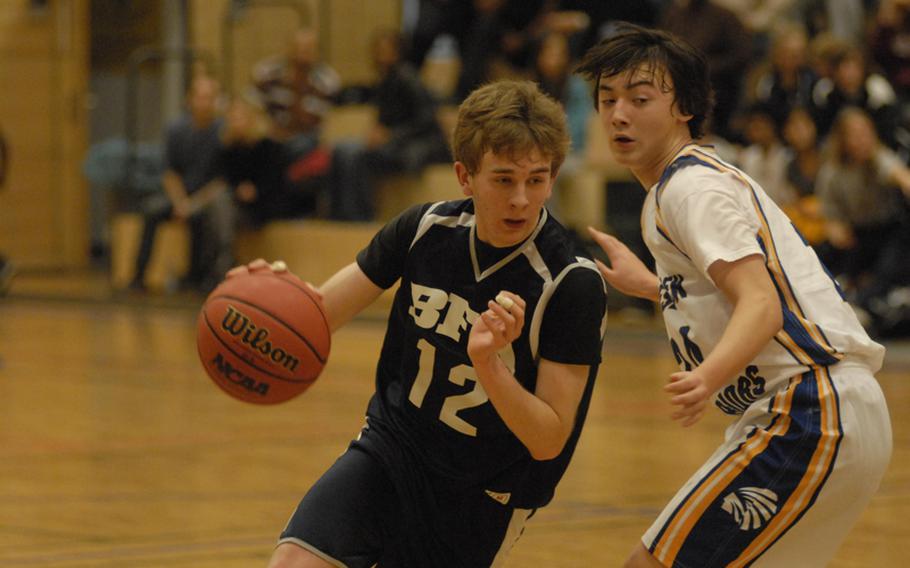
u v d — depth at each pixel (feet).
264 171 69.56
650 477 29.55
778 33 63.72
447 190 64.90
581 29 64.28
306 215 71.26
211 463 30.86
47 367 47.55
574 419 14.88
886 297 52.39
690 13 59.82
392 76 66.08
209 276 70.54
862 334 15.31
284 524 24.91
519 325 13.61
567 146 14.65
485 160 14.34
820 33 66.08
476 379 15.10
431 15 70.23
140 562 22.15
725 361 14.23
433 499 15.42
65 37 91.86
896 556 23.17
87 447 32.86
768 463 14.83
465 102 14.78
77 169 92.68
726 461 15.10
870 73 56.18
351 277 16.12
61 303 71.31
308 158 69.36
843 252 52.90
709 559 14.99
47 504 26.50
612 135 15.97
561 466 15.48
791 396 14.87
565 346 14.87
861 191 52.19
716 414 38.52
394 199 66.85
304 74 71.26
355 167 66.13
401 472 15.29
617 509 26.50
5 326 60.85
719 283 14.83
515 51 66.49
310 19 78.89
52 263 92.48
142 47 92.84
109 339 55.88
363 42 80.53
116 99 94.99
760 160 55.16
